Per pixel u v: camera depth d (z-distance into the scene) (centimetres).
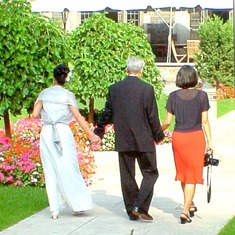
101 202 1239
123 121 1087
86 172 1398
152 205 1215
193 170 1081
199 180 1083
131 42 1945
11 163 1349
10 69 1393
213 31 3083
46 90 1138
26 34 1395
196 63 3128
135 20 4016
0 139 1405
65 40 1484
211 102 1816
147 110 1083
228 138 2017
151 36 3972
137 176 1464
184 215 1084
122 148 1089
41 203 1215
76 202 1132
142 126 1083
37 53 1402
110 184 1395
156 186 1368
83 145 1558
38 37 1405
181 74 1097
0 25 1384
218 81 3084
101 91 1922
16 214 1147
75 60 1919
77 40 1934
